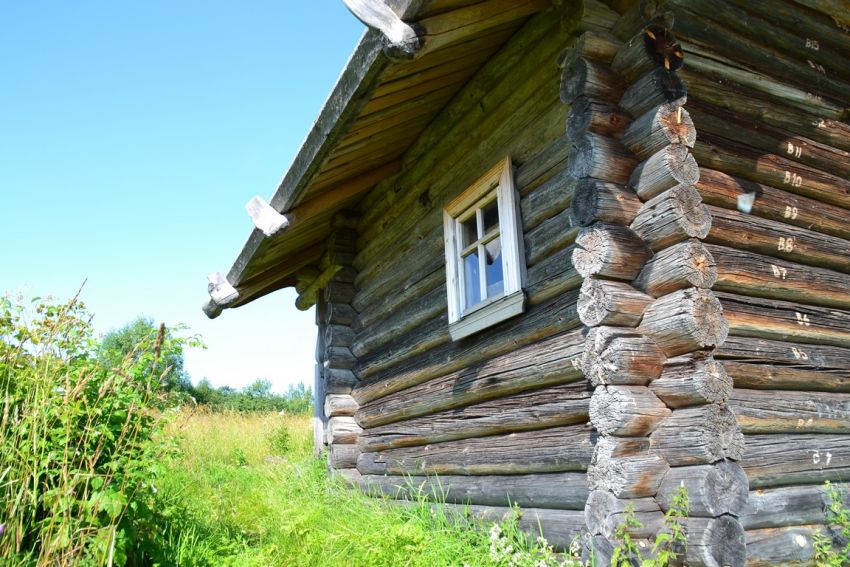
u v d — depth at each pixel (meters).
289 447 12.08
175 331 4.02
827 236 4.15
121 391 3.71
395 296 6.40
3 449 3.23
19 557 3.14
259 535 4.85
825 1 4.23
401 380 6.07
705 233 3.37
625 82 3.75
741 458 3.16
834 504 3.41
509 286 4.46
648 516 3.14
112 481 3.56
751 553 3.18
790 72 4.21
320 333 8.45
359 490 6.34
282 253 7.60
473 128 5.23
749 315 3.56
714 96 3.82
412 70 4.43
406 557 3.76
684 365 3.24
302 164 5.07
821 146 4.28
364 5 3.44
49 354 3.58
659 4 3.67
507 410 4.39
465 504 4.82
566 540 3.73
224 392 31.48
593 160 3.53
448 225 5.45
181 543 4.11
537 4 4.22
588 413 3.62
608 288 3.37
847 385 3.90
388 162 6.36
